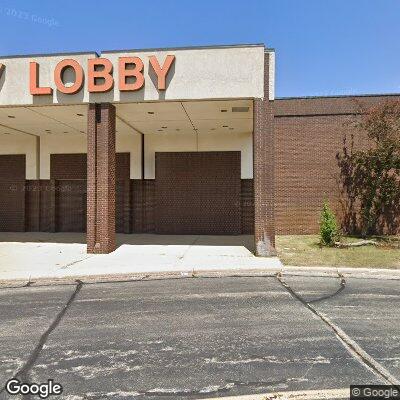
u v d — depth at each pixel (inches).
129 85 495.5
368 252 510.6
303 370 167.2
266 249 488.1
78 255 504.7
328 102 735.7
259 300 286.5
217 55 493.4
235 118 623.8
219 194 767.1
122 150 786.8
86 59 504.7
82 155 798.5
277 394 146.7
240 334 213.0
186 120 641.0
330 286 334.0
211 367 171.3
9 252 534.9
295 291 315.3
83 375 164.9
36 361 179.9
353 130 727.1
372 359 178.2
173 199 775.7
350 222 728.3
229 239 687.1
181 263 438.6
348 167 727.7
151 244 619.5
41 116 600.4
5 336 213.8
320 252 514.3
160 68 492.4
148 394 148.2
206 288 329.7
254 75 490.6
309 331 217.0
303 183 737.0
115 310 263.7
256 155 493.0
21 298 301.3
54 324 234.1
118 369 170.6
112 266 422.6
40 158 808.9
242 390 150.3
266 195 492.1
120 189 790.5
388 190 713.0
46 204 810.2
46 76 510.3
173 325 229.8
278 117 745.0
